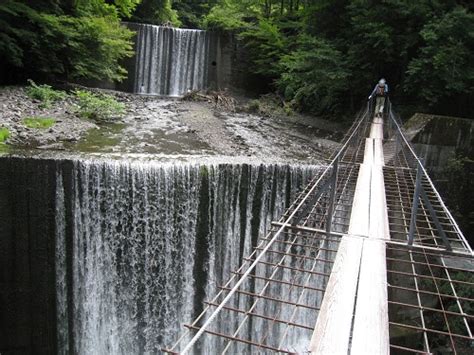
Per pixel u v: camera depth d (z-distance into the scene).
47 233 12.16
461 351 11.84
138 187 12.84
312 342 4.25
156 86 30.03
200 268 13.93
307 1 25.73
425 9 19.38
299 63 22.80
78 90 22.45
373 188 10.16
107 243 12.82
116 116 20.59
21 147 13.88
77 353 12.95
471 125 15.73
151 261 13.34
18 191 11.80
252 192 14.12
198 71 30.84
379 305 4.95
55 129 16.58
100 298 12.99
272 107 26.67
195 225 13.59
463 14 17.91
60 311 12.55
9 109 17.48
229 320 13.55
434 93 19.55
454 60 18.25
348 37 23.16
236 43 31.06
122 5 28.30
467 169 15.84
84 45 23.28
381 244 6.79
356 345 4.22
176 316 13.84
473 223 15.79
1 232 11.74
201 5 47.00
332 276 5.65
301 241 11.68
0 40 20.03
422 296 11.73
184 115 22.55
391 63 22.50
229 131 20.58
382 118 19.69
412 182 11.80
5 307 12.05
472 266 12.49
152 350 13.73
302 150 18.81
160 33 29.61
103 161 12.53
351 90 24.09
